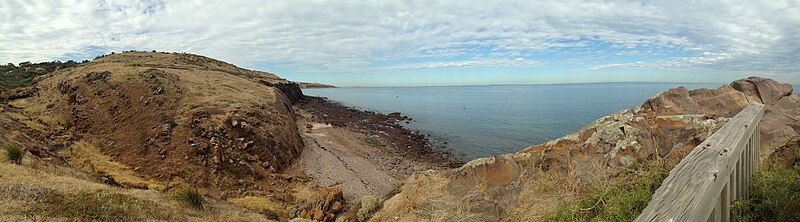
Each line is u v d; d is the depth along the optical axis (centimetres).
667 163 534
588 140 717
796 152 532
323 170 2344
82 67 5425
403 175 2339
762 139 589
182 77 3616
